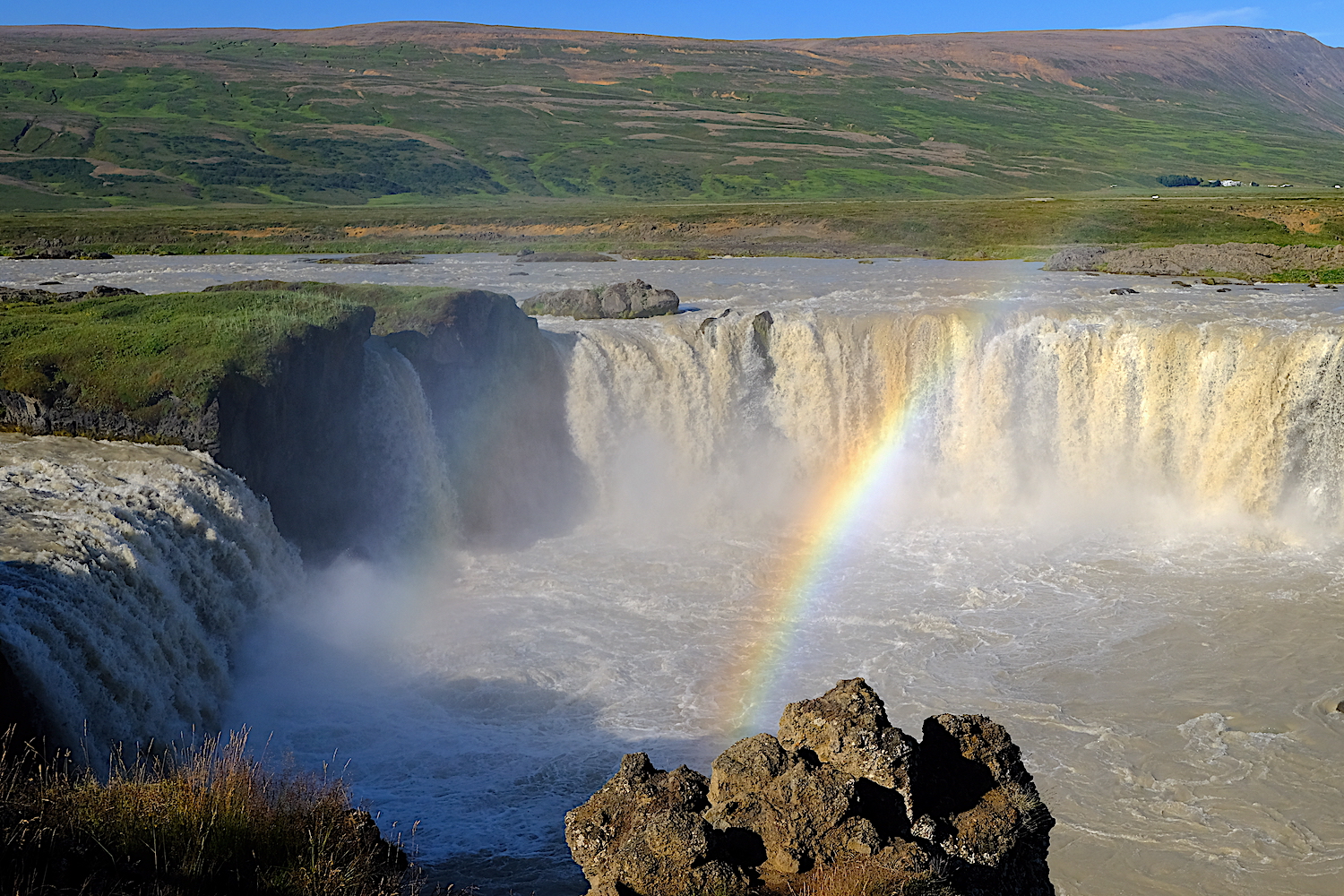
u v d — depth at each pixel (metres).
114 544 24.30
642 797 12.48
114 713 21.83
